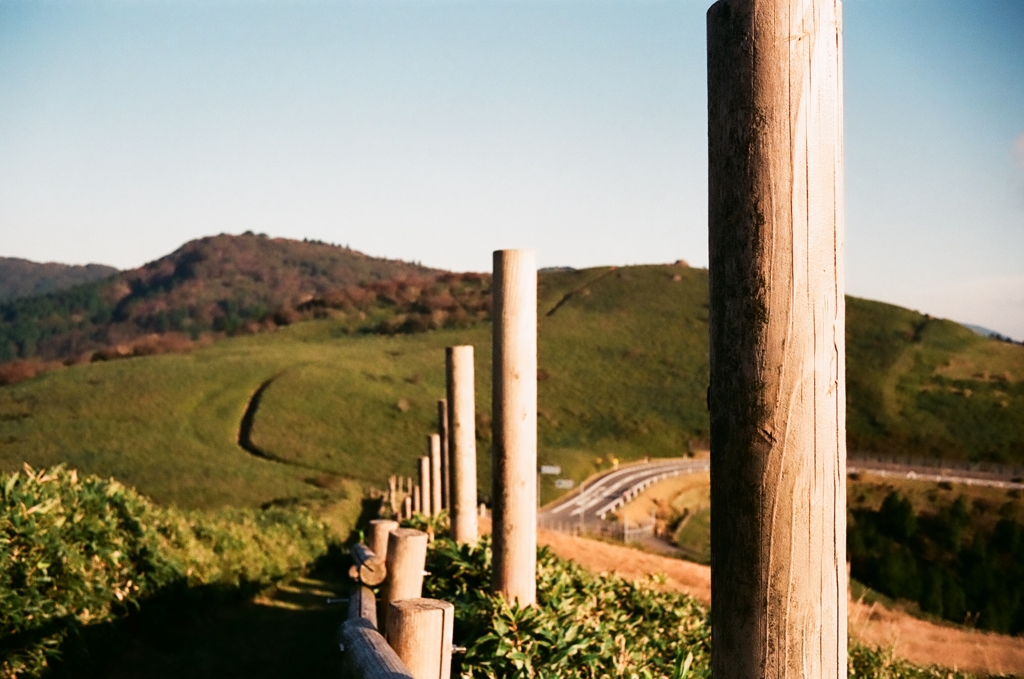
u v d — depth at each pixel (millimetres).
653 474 59375
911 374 80188
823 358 1371
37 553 5770
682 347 90562
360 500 27125
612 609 5957
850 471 56438
